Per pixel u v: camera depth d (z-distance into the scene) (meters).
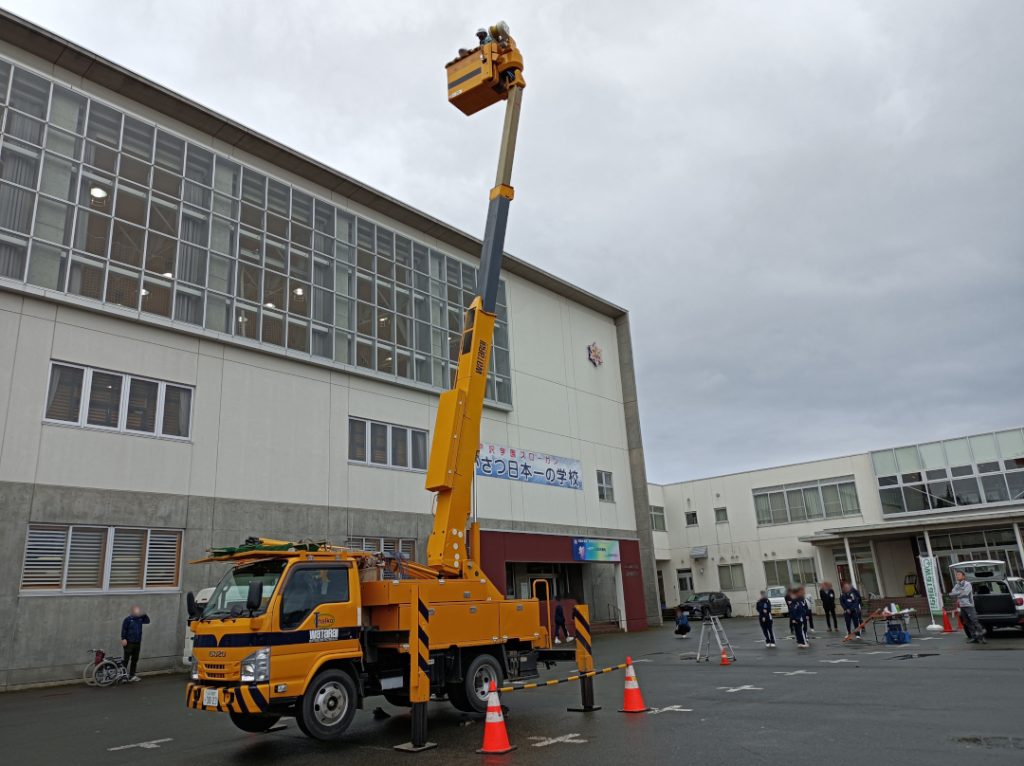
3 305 17.75
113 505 18.53
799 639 20.08
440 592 10.18
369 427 25.78
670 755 7.36
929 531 37.75
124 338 19.78
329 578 9.27
